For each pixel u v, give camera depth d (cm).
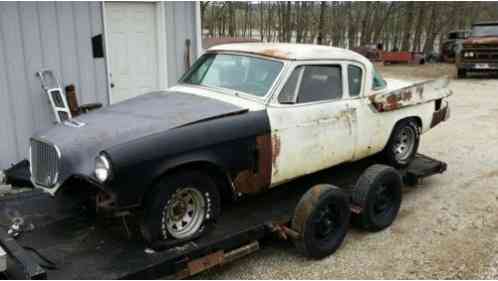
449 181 658
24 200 457
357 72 504
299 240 416
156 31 792
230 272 410
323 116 460
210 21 3128
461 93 1508
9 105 654
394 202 506
